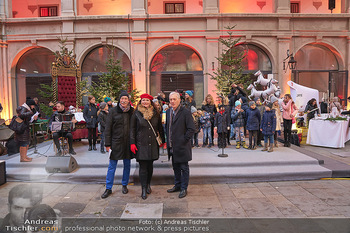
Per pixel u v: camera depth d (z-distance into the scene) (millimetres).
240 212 3830
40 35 13516
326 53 14539
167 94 14266
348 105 13711
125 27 13398
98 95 10727
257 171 5453
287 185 5055
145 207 4023
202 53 13500
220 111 7258
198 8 14734
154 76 14242
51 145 8203
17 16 15078
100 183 5355
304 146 8797
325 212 3768
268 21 13383
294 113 7559
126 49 13570
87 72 14156
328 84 14484
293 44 13656
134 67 13531
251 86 10188
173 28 13344
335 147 8250
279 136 9586
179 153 4438
